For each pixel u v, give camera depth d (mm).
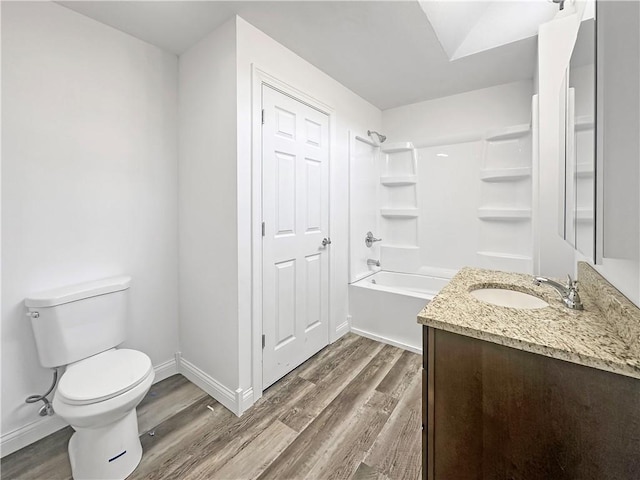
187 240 2066
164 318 2105
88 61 1688
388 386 1979
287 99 2033
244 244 1744
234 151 1689
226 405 1779
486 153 2756
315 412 1725
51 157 1571
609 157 741
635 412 696
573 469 770
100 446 1272
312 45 1974
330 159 2477
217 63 1775
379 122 3275
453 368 945
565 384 772
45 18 1529
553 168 1837
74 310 1524
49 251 1578
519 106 2572
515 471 853
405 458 1398
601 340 796
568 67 1195
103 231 1781
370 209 3191
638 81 710
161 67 2016
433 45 1991
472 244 2893
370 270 3203
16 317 1477
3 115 1420
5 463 1395
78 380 1324
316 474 1319
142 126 1937
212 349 1902
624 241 740
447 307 1073
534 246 1995
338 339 2701
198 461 1389
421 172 3150
